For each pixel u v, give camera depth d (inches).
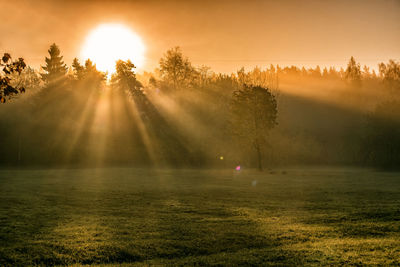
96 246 419.8
